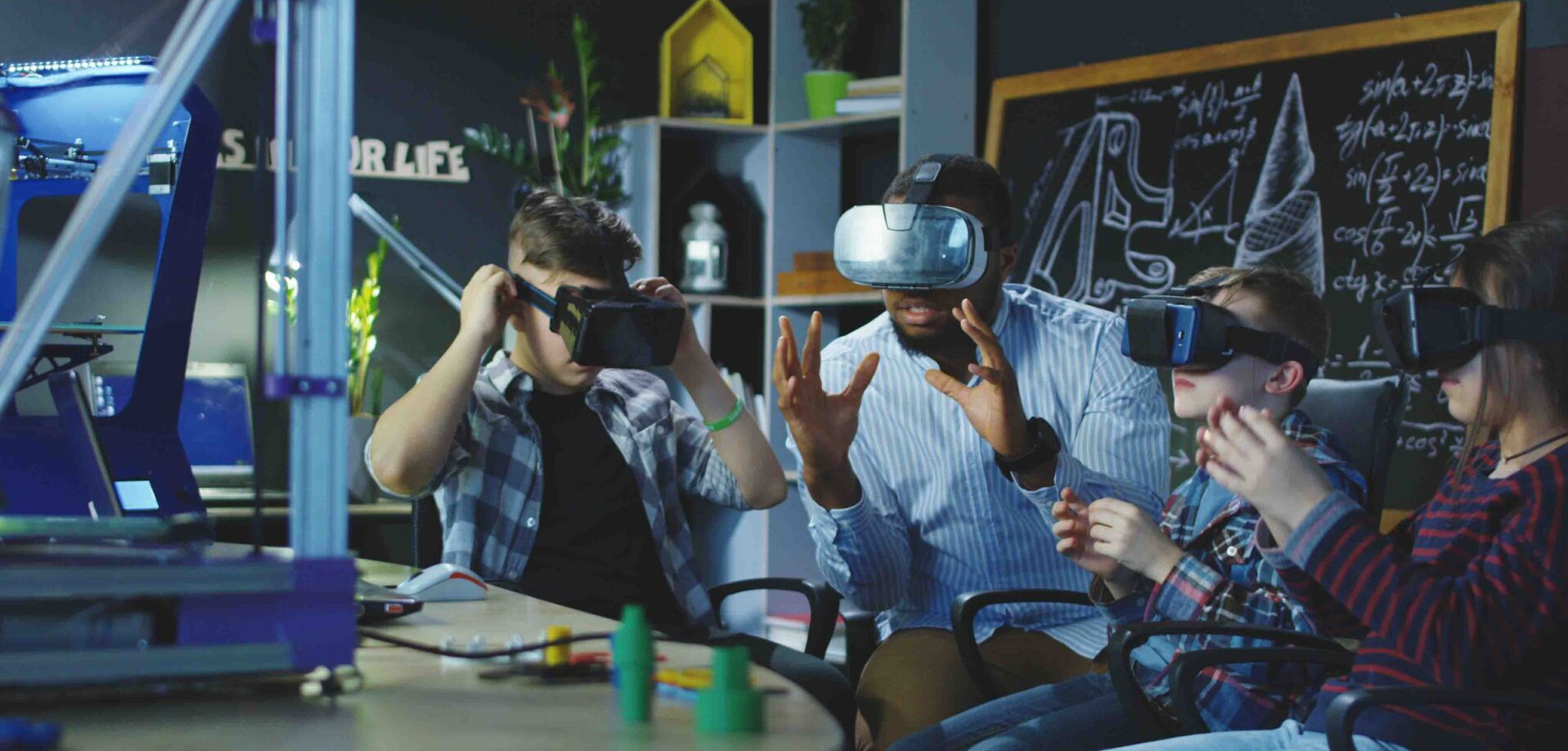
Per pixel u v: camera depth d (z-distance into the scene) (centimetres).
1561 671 128
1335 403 205
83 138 189
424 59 411
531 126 427
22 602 95
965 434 215
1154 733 171
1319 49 346
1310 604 149
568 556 200
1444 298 136
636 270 409
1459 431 320
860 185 437
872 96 401
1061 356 222
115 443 175
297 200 93
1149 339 167
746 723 85
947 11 396
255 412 98
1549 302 135
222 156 371
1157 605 161
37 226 342
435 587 150
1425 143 328
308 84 93
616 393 210
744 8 457
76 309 350
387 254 403
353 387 365
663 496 213
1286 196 350
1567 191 313
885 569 212
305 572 94
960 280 199
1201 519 177
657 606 203
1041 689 187
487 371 207
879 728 198
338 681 95
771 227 417
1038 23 404
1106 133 383
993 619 214
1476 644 123
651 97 451
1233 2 366
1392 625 126
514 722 87
